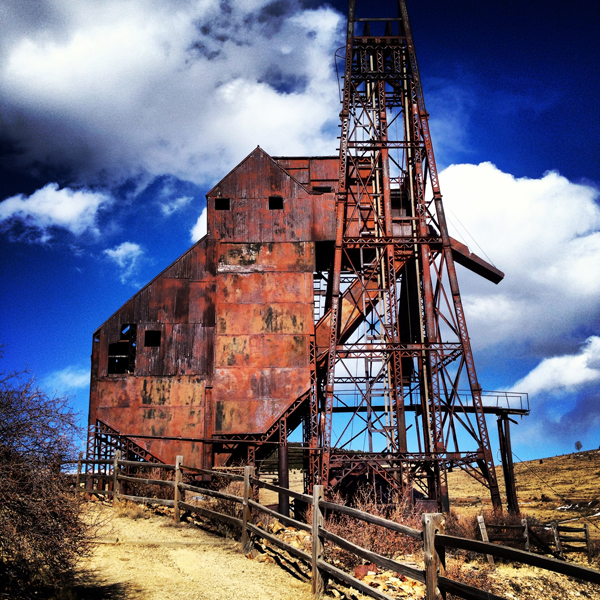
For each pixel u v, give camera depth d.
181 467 14.13
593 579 4.27
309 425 33.59
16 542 6.91
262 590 8.69
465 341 30.64
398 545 13.30
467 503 54.19
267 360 31.34
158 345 32.38
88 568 9.29
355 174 36.62
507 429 34.12
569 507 47.38
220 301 32.19
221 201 34.00
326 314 32.88
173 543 11.49
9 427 6.98
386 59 37.25
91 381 31.09
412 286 36.50
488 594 5.38
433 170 33.59
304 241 33.19
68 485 7.68
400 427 30.03
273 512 10.28
